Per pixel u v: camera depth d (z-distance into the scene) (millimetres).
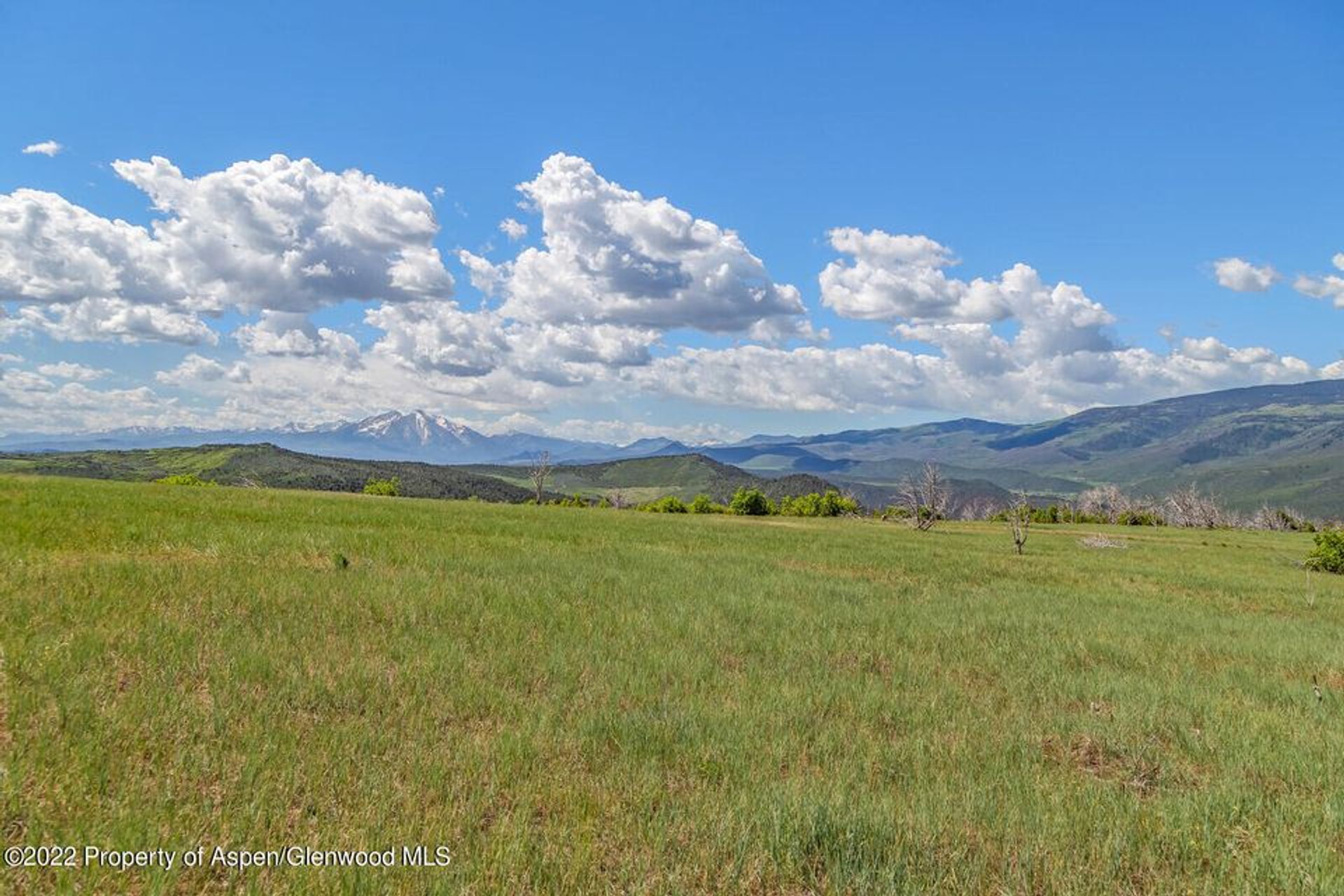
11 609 9930
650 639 12031
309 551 19062
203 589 12602
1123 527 84688
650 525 44562
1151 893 5043
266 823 4973
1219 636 16188
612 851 5070
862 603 18047
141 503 28625
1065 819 5941
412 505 45469
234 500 34812
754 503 88125
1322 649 15055
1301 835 6047
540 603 14453
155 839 4531
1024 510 55625
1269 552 49875
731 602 16375
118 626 9523
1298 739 8703
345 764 5875
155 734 6188
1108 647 14117
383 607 12492
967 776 6895
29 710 6340
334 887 4312
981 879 5043
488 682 8742
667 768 6660
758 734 7617
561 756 6645
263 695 7473
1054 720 9031
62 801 4961
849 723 8367
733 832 5363
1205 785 7121
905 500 68750
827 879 4871
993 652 13023
